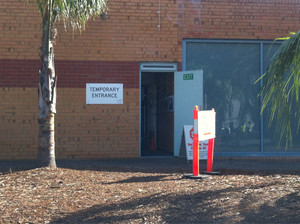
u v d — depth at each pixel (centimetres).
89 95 1205
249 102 1270
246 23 1264
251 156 1256
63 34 1198
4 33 1177
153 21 1236
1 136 1171
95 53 1210
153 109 1588
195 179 836
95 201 657
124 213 593
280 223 539
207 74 1262
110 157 1212
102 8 984
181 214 586
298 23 1280
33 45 1188
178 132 1238
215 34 1255
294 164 1150
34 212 600
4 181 802
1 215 586
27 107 1182
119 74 1220
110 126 1213
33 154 1180
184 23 1249
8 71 1178
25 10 1184
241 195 671
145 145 1670
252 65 1274
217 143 1254
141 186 764
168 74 1377
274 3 1272
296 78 684
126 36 1224
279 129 1241
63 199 672
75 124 1198
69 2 851
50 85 905
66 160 1166
